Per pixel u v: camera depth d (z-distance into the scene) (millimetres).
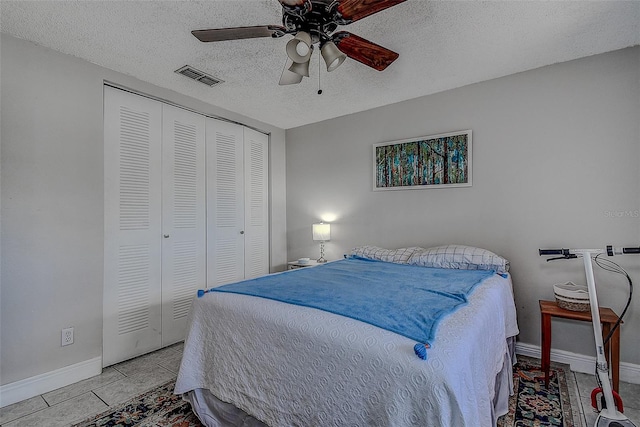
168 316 2834
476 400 1056
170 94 2871
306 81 2727
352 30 1968
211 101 3150
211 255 3223
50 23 1889
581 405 1847
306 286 1904
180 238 2945
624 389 2043
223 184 3369
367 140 3434
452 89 2891
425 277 2158
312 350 1273
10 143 1986
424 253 2705
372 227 3402
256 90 2895
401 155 3191
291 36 2049
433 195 3006
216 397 1619
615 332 1895
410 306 1481
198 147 3129
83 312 2281
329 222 3736
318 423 1223
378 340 1162
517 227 2578
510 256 2604
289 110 3432
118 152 2529
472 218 2791
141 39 2076
